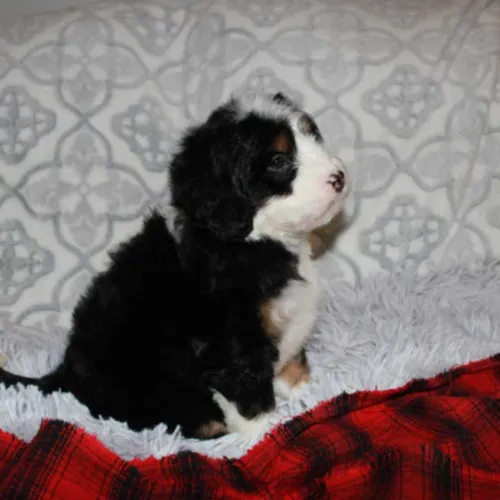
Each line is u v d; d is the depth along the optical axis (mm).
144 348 773
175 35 942
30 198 923
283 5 942
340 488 650
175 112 932
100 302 802
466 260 931
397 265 934
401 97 917
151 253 789
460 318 881
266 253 752
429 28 930
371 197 924
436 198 925
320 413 728
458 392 768
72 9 958
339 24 928
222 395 761
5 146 920
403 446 678
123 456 729
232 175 734
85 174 924
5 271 927
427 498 646
